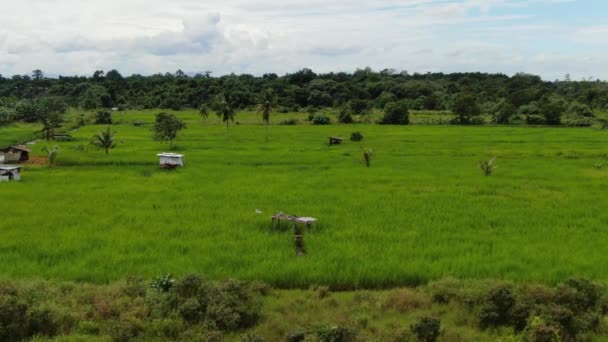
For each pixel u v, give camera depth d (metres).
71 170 63.09
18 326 21.62
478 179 56.88
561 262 30.23
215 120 143.75
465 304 24.34
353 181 55.75
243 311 23.00
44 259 30.55
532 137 100.31
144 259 30.55
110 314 23.08
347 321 22.75
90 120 138.25
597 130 117.62
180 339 21.44
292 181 55.81
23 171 62.06
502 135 104.38
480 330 22.72
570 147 84.75
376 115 152.00
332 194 48.81
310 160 71.25
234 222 38.75
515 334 22.20
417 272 28.34
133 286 25.23
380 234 35.59
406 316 23.75
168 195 48.38
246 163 69.12
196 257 30.78
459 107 137.75
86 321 22.38
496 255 31.33
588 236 35.66
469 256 30.92
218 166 66.31
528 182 55.34
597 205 44.72
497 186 53.25
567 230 37.12
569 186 53.19
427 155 76.69
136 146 86.69
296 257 30.89
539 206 44.34
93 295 24.67
